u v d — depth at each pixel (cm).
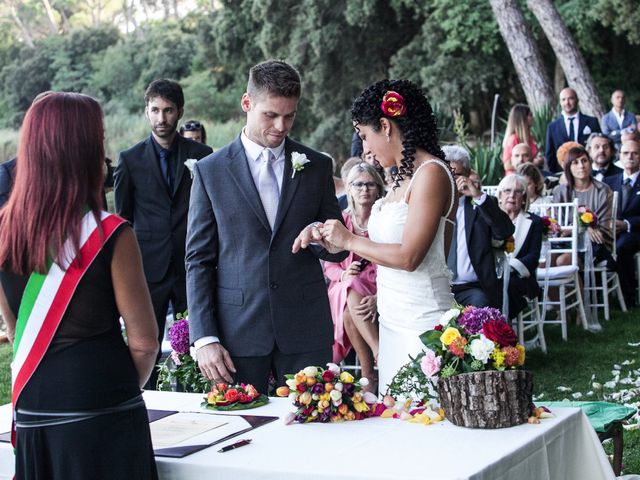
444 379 289
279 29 2616
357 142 687
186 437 288
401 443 273
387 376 349
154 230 569
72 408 241
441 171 329
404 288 340
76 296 242
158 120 568
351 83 2573
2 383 710
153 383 559
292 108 364
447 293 341
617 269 877
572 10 2145
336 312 571
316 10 2497
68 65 3822
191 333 371
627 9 2030
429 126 335
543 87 1714
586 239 809
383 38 2539
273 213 373
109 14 4722
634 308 869
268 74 361
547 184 963
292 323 371
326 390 302
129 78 3672
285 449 273
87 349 244
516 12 1727
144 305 251
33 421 242
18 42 4409
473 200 625
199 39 3070
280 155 377
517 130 1032
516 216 689
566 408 303
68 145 241
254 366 371
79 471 241
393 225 333
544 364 676
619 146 1154
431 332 299
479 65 2277
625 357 681
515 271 672
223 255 374
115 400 246
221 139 2756
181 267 571
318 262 382
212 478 261
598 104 1653
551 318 828
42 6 4525
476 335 292
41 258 239
